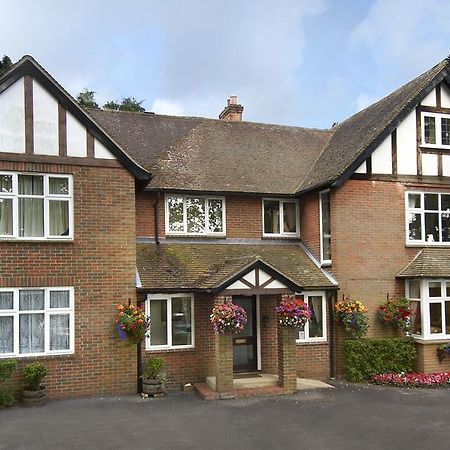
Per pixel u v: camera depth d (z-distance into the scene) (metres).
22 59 12.88
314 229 16.86
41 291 12.90
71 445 9.35
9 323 12.59
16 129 12.82
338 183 15.59
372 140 15.84
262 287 13.34
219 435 9.98
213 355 14.52
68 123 13.30
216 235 16.66
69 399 12.73
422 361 15.48
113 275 13.47
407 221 16.48
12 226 12.72
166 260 15.17
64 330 13.03
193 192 16.22
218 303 14.25
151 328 14.20
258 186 17.14
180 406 12.15
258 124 20.84
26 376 12.00
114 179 13.65
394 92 18.92
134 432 10.12
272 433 10.12
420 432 10.23
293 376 13.47
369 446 9.38
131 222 13.77
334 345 15.63
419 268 15.73
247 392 13.08
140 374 13.70
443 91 16.97
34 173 12.94
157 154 17.64
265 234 17.25
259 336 15.27
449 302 15.91
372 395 13.36
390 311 15.66
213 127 19.95
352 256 15.82
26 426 10.46
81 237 13.23
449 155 16.95
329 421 10.97
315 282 15.42
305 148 19.91
